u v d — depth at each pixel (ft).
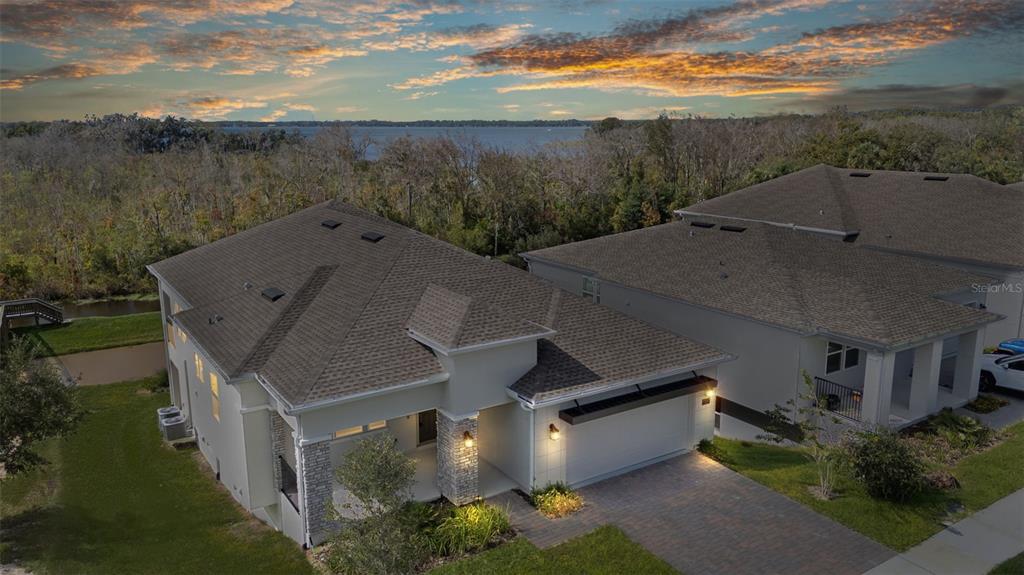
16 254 130.11
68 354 91.76
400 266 54.90
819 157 191.83
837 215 94.84
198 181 177.99
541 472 46.03
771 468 50.44
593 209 161.27
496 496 45.98
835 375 62.39
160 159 197.16
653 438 51.29
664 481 48.08
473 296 53.83
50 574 40.16
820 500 44.86
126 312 118.42
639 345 53.31
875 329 56.29
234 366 45.73
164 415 65.51
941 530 41.16
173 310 70.59
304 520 41.57
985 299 78.48
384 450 35.47
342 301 51.70
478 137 184.03
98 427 67.05
